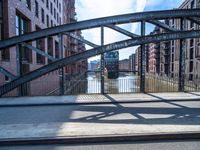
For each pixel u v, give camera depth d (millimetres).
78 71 89750
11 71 20109
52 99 15500
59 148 6406
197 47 44375
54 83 39781
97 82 31484
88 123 9023
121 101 14469
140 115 10555
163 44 80250
